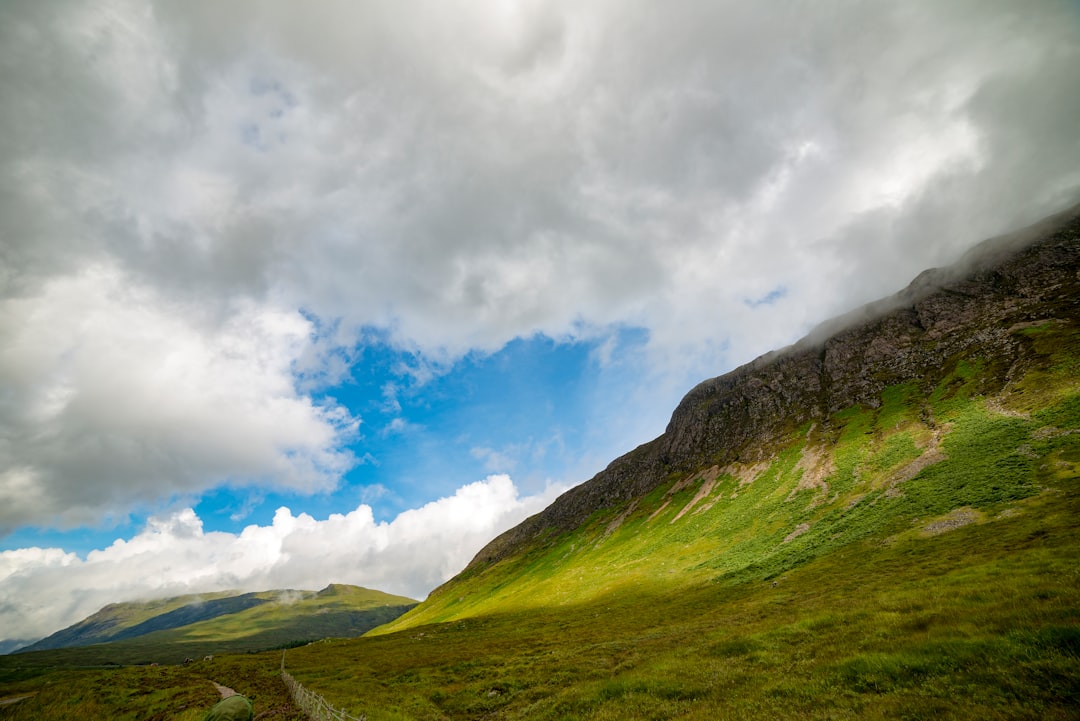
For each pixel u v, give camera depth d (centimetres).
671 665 2814
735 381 18412
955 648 1723
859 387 12681
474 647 6956
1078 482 4969
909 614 2536
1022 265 12500
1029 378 8156
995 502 5397
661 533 12200
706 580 7838
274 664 8075
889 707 1403
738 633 3522
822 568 5847
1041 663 1419
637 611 7206
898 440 9075
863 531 6531
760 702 1748
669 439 19075
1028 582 2503
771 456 12281
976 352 10475
